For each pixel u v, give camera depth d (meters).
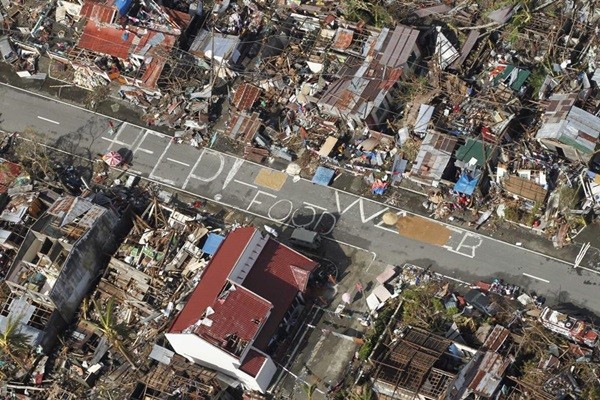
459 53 92.44
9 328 84.25
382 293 82.69
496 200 84.94
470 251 83.75
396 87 91.31
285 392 80.56
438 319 79.81
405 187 88.00
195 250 88.06
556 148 85.00
